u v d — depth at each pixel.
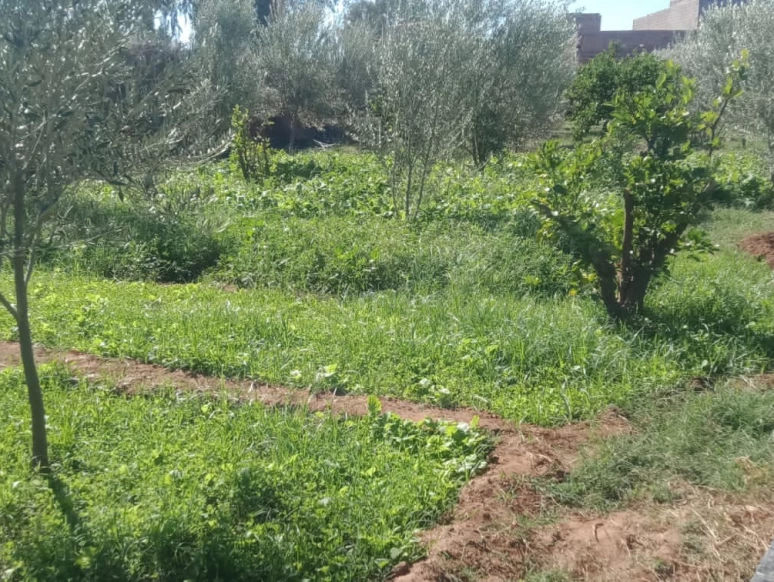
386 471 3.90
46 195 3.17
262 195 11.62
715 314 6.38
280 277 7.90
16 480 3.66
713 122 6.73
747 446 4.14
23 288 3.68
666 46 32.41
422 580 3.14
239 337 5.81
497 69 15.50
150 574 3.13
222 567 3.16
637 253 6.30
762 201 12.44
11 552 3.18
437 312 6.51
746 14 15.62
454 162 14.28
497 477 3.91
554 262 7.80
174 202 3.69
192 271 8.61
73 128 3.10
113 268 8.35
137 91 3.48
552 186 6.38
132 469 3.82
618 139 7.11
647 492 3.79
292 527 3.43
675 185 6.01
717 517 3.49
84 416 4.38
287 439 4.14
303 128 25.00
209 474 3.69
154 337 5.82
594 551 3.35
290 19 23.44
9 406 4.52
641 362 5.40
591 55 34.38
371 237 8.74
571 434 4.49
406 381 5.16
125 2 3.29
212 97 3.88
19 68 2.97
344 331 5.99
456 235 8.91
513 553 3.35
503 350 5.52
